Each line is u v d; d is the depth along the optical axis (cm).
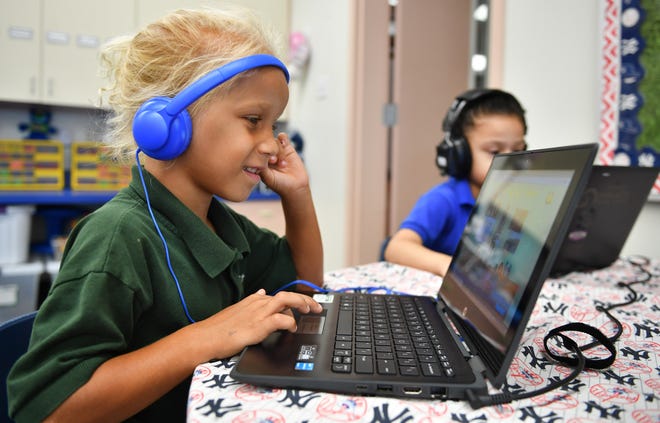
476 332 47
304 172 83
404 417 36
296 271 84
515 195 52
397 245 107
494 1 168
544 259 39
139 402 43
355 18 215
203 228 59
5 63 201
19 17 202
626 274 94
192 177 59
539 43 154
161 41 56
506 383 42
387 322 55
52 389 41
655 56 124
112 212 54
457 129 115
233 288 65
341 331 51
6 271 187
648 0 124
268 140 57
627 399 39
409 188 240
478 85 251
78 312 44
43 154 208
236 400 38
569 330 51
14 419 41
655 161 125
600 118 136
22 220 197
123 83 59
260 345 47
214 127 53
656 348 51
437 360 43
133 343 53
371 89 223
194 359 45
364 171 224
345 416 36
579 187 37
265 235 85
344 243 229
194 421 35
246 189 58
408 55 232
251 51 57
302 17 261
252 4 256
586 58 140
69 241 56
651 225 129
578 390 41
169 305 54
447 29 245
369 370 41
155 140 52
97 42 216
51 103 211
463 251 64
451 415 36
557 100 149
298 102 271
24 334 61
